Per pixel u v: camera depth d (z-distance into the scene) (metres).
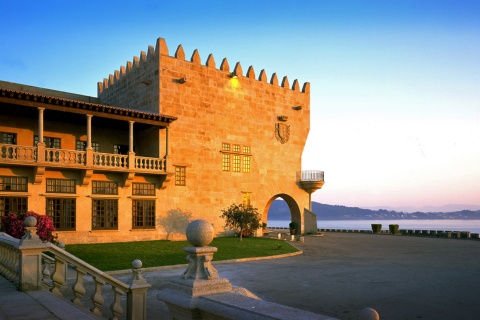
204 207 37.28
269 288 17.55
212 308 4.61
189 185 36.34
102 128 34.47
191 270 5.31
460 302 15.00
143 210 33.38
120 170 30.67
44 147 27.38
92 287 16.92
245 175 40.94
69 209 29.67
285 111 45.25
